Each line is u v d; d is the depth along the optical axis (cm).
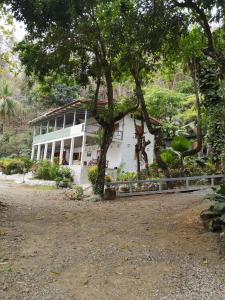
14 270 589
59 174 2744
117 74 1733
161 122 3073
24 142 4656
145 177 2003
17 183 2731
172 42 1275
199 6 1017
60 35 1387
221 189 962
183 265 659
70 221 1044
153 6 1077
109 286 552
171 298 514
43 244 762
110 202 1507
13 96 4900
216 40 1268
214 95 1900
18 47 1461
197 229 901
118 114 1691
